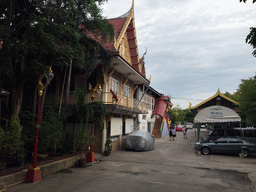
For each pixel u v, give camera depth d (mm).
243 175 8789
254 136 16250
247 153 13586
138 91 24969
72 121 14148
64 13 8977
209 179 8078
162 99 32688
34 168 7418
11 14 8039
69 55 8688
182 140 25203
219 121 15938
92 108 10891
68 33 8758
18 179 7137
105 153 13570
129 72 16688
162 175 8633
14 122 7453
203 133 39906
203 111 16422
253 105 18656
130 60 19672
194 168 10148
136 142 15852
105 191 6441
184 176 8523
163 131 31531
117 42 15344
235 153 13953
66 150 10977
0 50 7027
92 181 7504
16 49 7285
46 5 8516
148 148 16094
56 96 14086
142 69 24734
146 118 26766
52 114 9773
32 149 9586
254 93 18406
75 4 9078
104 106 11305
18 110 8461
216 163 11492
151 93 30500
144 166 10461
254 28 6566
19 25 7992
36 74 8227
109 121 15461
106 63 12742
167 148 17828
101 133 13875
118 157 13047
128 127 19047
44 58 10078
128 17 17500
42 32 7312
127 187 6867
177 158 12977
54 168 8852
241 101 20438
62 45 8781
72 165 10219
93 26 10359
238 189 6852
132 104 19000
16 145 7301
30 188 6586
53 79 14367
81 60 9477
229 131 17016
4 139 7078
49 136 9180
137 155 13953
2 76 7766
